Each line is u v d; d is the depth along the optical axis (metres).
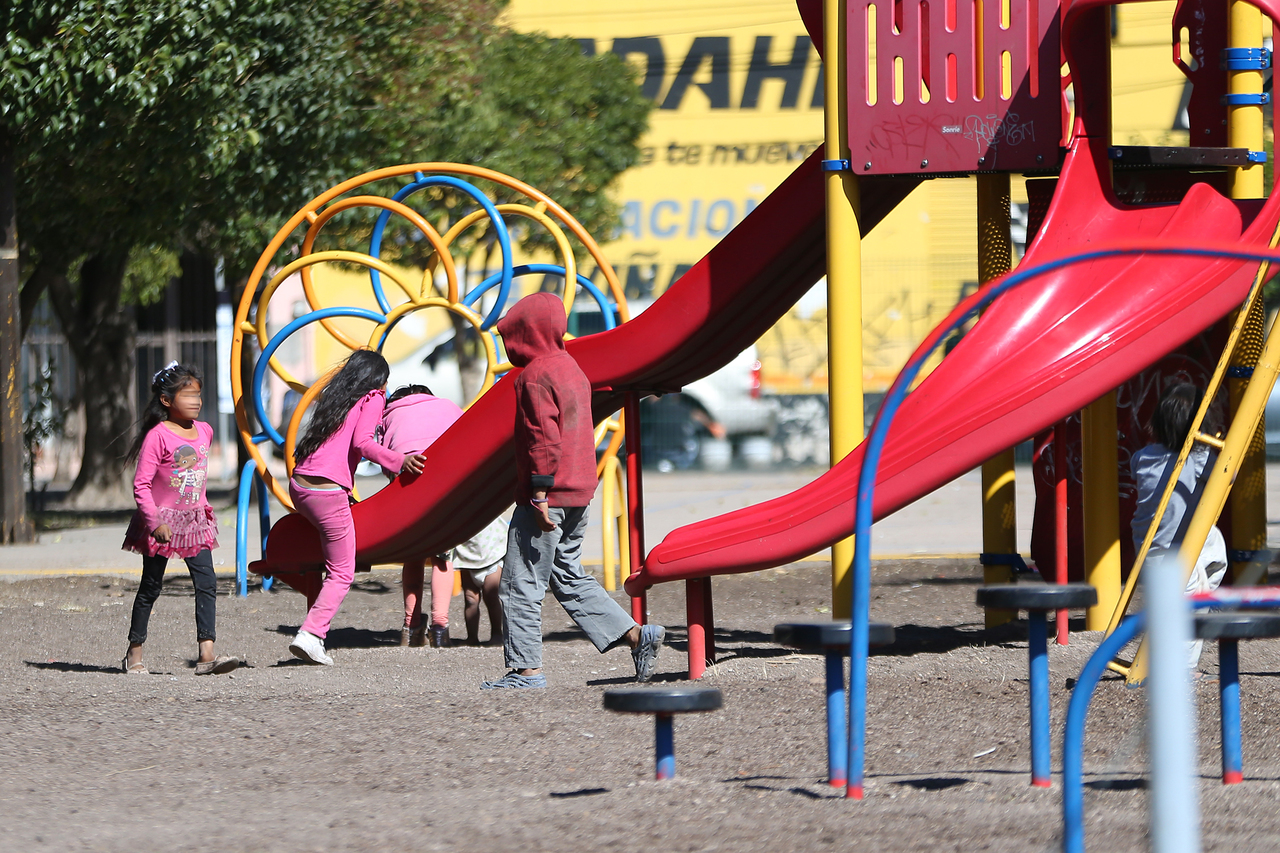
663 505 43.62
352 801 10.13
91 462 47.28
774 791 9.73
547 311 14.34
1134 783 9.91
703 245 61.94
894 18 15.48
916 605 21.70
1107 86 15.11
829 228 15.55
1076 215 14.83
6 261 33.41
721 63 61.94
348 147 34.59
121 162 31.39
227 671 16.11
